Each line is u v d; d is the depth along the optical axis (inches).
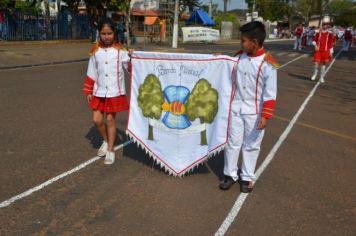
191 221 157.4
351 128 308.5
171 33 1433.3
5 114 307.6
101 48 204.2
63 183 187.2
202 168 213.3
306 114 347.9
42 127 276.1
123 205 168.2
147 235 146.4
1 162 209.5
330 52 533.6
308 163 226.5
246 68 171.6
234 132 180.4
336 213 169.2
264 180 200.1
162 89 196.9
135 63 200.7
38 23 1031.6
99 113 211.2
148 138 202.7
